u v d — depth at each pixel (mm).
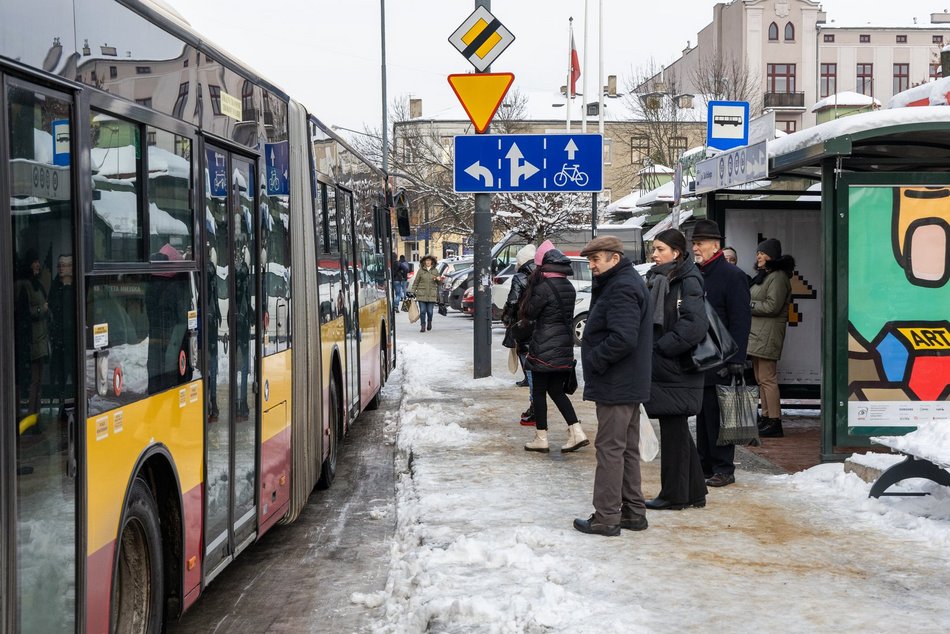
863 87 82375
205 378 5230
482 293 16484
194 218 5137
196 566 5074
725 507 7789
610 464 6992
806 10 80500
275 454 6797
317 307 8289
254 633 5688
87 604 3695
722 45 83750
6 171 3184
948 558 6406
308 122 8273
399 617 5711
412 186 46781
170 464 4668
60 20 3617
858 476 8320
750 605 5531
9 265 3178
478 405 13867
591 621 5246
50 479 3438
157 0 4922
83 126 3781
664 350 7434
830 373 8984
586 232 32656
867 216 8906
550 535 6980
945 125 8477
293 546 7574
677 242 7461
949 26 81938
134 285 4250
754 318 10898
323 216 8992
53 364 3473
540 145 15180
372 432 12688
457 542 6559
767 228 11812
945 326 8953
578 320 23734
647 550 6633
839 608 5473
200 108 5312
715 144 14781
